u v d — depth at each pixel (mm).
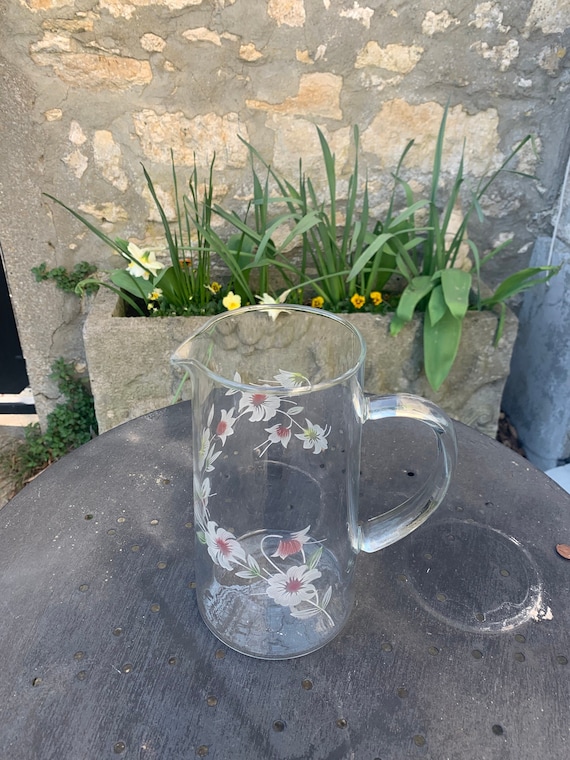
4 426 1847
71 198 1509
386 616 645
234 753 521
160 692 567
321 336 633
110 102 1415
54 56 1348
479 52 1436
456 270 1384
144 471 847
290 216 1351
